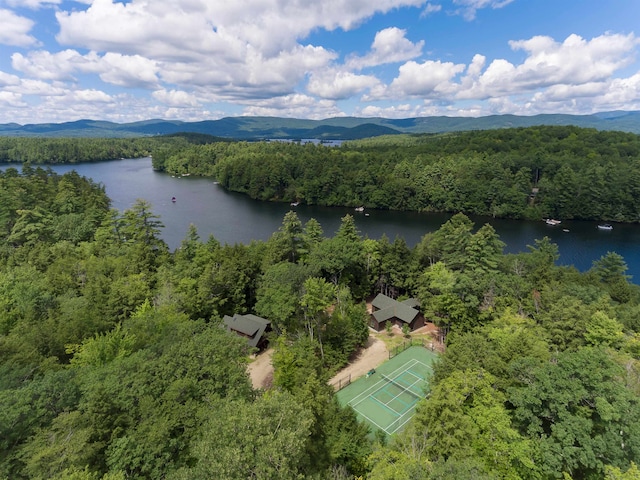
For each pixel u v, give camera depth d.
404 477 19.31
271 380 46.78
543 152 156.50
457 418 24.47
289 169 178.25
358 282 70.94
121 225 82.94
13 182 93.19
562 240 110.06
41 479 19.36
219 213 143.50
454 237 64.62
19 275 53.47
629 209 127.88
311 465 24.20
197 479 18.02
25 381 27.94
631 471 19.42
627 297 54.38
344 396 42.94
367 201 161.88
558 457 22.70
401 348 53.88
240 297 60.72
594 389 24.02
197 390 27.70
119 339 36.47
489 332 40.00
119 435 24.30
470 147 189.25
